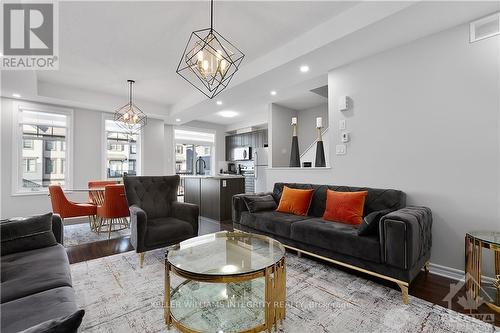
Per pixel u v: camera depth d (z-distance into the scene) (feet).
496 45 7.02
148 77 13.65
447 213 7.89
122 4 7.60
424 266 7.93
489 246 5.81
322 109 19.24
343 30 8.16
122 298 6.39
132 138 20.15
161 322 5.42
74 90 15.31
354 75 10.18
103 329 5.19
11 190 14.57
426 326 5.26
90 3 7.54
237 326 4.96
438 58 8.04
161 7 7.77
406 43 8.72
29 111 15.49
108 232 13.16
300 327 5.24
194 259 5.91
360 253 6.99
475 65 7.36
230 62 7.95
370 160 9.73
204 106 17.01
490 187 7.14
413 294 6.59
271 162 18.53
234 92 13.93
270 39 9.80
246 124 26.50
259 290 6.25
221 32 9.27
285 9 7.94
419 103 8.46
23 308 3.66
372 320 5.48
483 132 7.25
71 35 9.35
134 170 20.21
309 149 17.81
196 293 6.17
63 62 11.68
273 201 11.68
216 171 27.71
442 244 7.97
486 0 6.45
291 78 11.85
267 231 9.86
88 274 7.85
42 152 16.08
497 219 7.03
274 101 18.22
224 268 5.34
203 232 13.44
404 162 8.84
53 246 6.71
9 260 5.65
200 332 4.73
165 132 23.72
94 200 13.91
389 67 9.16
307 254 8.93
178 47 10.34
